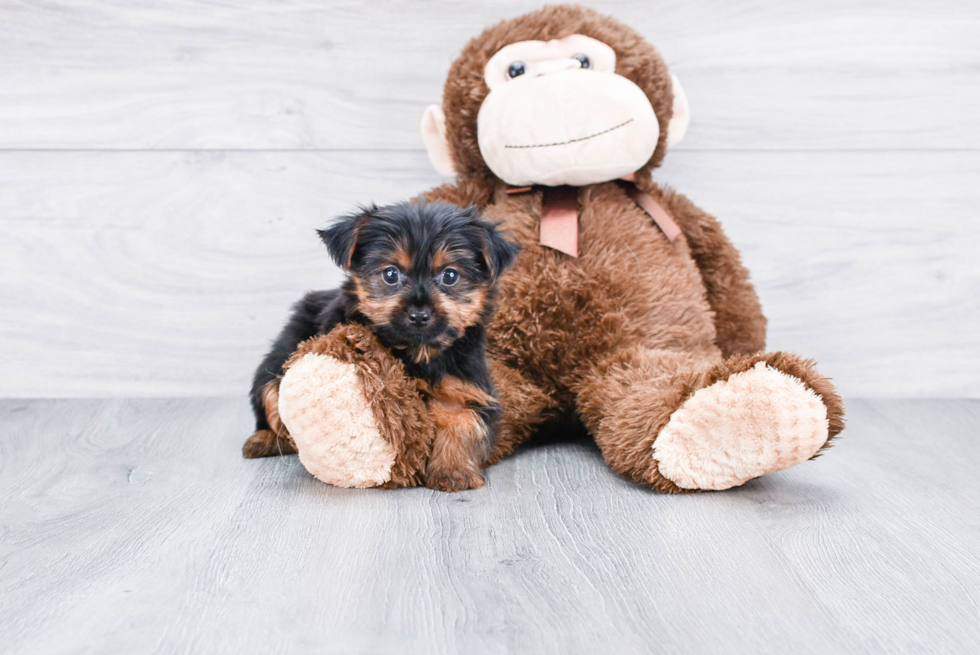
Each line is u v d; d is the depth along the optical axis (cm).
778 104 313
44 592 150
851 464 238
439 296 204
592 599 148
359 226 210
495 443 227
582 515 192
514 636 135
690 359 234
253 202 318
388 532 180
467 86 258
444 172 278
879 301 323
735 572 160
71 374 322
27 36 303
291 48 311
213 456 246
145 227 316
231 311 323
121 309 320
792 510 196
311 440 201
